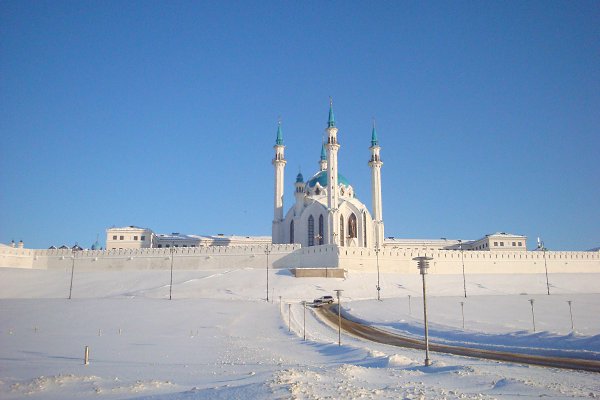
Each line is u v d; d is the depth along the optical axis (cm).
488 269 14162
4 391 2447
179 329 6147
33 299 9388
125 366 3475
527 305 8044
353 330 6344
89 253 14662
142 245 17900
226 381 2700
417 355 4194
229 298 9931
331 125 14912
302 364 3578
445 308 7862
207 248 14112
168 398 2214
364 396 2100
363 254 13025
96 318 7025
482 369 3184
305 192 16275
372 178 16088
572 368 3359
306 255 13375
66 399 2289
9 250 14388
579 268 14762
